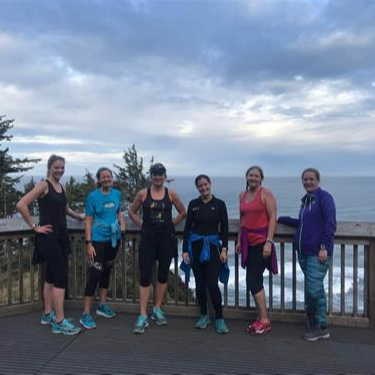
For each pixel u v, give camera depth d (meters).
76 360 3.22
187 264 3.97
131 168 15.16
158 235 3.94
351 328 3.94
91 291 3.94
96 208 3.98
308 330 3.77
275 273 3.79
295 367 3.12
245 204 3.85
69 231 4.53
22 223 4.29
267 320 3.84
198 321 4.01
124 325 4.02
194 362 3.20
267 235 3.78
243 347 3.49
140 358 3.27
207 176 3.85
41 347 3.47
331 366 3.14
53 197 3.73
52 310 4.07
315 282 3.59
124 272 4.53
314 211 3.60
